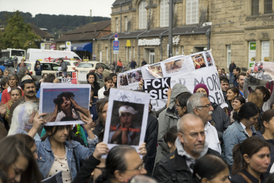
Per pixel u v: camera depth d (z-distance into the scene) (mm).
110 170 2467
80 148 3508
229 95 6699
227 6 27094
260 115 5531
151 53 38844
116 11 46031
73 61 27531
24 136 2635
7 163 2260
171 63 6375
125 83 6699
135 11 41906
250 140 3320
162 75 6375
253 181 3301
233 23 26703
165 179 3041
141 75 6539
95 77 8852
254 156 3244
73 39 57562
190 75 6270
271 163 3889
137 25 41844
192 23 33188
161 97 6371
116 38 21969
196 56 6297
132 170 2422
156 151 4207
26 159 2346
